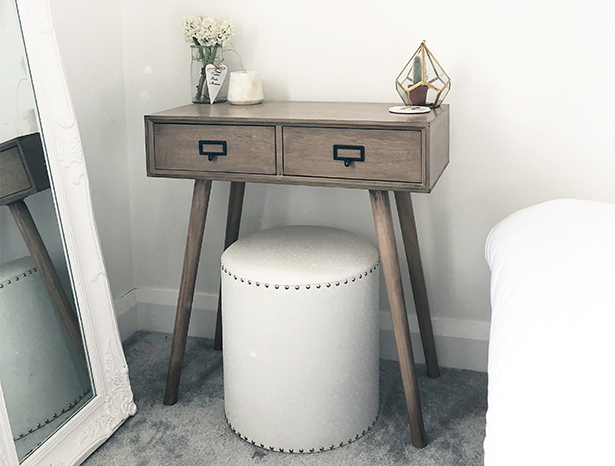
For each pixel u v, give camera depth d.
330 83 1.91
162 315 2.24
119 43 2.03
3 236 1.33
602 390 0.68
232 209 1.94
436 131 1.47
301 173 1.50
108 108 2.01
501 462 0.67
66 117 1.51
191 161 1.59
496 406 0.78
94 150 1.97
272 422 1.57
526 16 1.71
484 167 1.85
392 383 1.92
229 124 1.53
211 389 1.89
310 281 1.46
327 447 1.59
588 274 0.97
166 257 2.21
